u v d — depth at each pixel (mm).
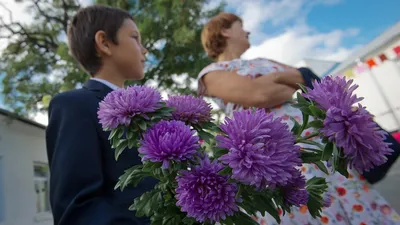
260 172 365
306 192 468
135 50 960
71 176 612
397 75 6965
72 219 561
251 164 362
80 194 586
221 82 1158
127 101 465
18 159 4738
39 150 5543
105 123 473
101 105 487
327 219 928
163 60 5602
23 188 4738
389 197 4398
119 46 940
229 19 1385
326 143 401
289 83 1092
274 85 1065
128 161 706
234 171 372
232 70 1190
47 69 5727
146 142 436
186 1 5566
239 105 1163
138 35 1009
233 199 404
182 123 457
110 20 951
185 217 453
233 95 1107
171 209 478
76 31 989
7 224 4117
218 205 398
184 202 410
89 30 953
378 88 7320
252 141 376
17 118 4535
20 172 4730
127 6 5293
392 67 6973
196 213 402
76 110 714
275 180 368
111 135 475
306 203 490
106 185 679
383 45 6625
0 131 4402
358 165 396
